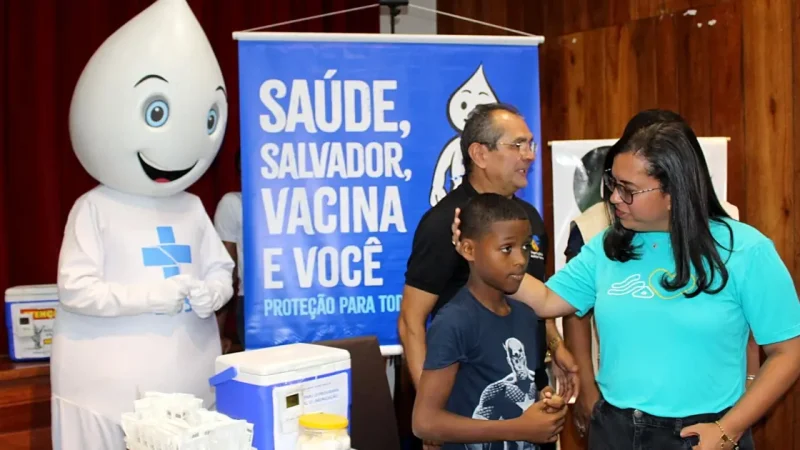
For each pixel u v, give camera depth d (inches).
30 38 127.6
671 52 132.5
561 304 68.4
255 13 150.9
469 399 64.6
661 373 59.0
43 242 129.0
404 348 80.5
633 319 60.4
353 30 167.0
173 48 94.4
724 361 58.7
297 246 99.9
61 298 90.1
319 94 100.0
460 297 66.2
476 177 82.6
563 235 119.7
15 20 126.5
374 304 101.4
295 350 73.1
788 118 117.3
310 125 100.0
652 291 60.1
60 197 132.0
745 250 58.0
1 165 125.0
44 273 129.4
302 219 100.0
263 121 99.1
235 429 63.4
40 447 114.1
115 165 93.5
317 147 100.0
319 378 69.3
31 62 127.8
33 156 128.6
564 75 151.2
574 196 119.1
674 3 131.6
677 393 58.6
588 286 67.3
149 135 92.7
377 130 101.3
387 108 101.4
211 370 98.9
